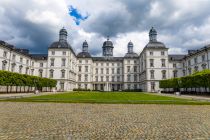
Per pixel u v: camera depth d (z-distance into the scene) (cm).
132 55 9562
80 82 9356
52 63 7525
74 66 8875
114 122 911
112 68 9988
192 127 809
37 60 8238
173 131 735
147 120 973
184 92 5497
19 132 697
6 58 5800
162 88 6925
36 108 1438
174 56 8500
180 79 5222
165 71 7256
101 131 727
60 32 8375
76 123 878
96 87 9969
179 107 1642
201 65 6122
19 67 6731
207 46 6044
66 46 7612
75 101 2078
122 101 2144
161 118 1040
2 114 1121
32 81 5200
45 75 8188
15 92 4684
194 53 6562
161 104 1903
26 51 7806
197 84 4294
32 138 621
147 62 7312
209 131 738
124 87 9288
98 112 1261
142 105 1791
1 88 5019
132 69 9369
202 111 1364
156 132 717
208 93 4359
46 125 826
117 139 619
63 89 7425
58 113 1191
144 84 7850
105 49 11106
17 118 991
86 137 641
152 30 8144
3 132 696
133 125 843
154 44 7488
